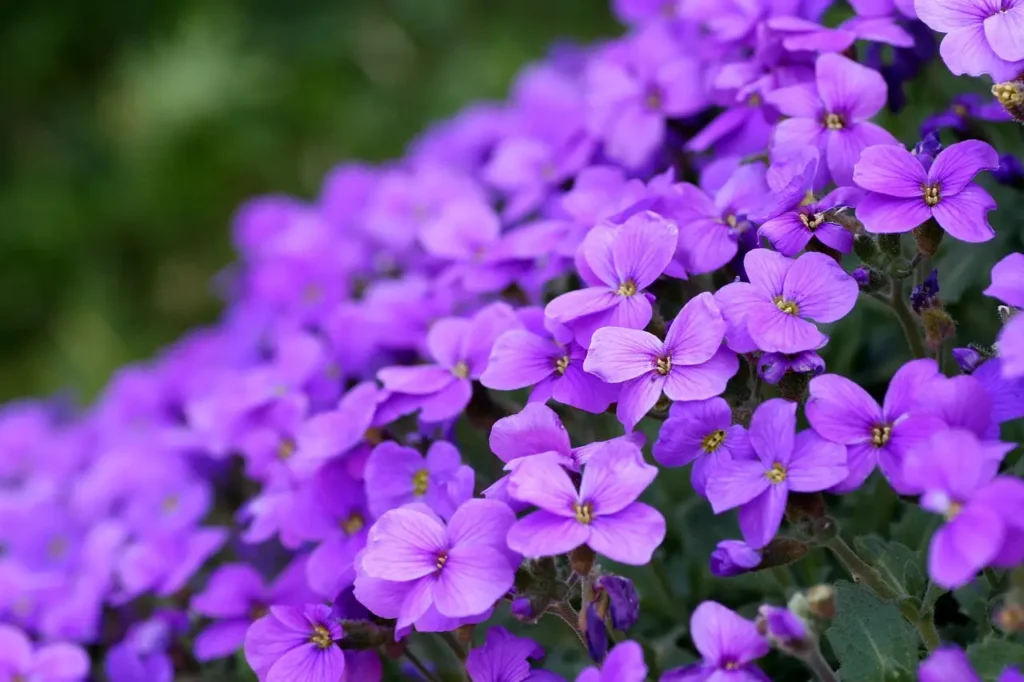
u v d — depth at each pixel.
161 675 0.38
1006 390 0.32
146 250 1.00
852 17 0.40
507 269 0.38
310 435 0.36
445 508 0.34
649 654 0.35
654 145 0.40
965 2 0.34
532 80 0.47
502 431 0.33
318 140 1.00
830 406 0.32
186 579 0.40
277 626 0.34
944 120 0.37
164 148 1.01
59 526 0.43
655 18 0.44
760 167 0.35
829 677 0.32
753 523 0.32
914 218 0.33
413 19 1.04
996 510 0.30
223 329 0.51
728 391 0.34
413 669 0.37
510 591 0.33
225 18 1.06
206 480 0.43
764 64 0.37
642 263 0.34
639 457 0.32
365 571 0.33
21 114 1.09
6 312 0.98
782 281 0.33
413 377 0.36
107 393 0.53
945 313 0.34
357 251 0.44
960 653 0.31
